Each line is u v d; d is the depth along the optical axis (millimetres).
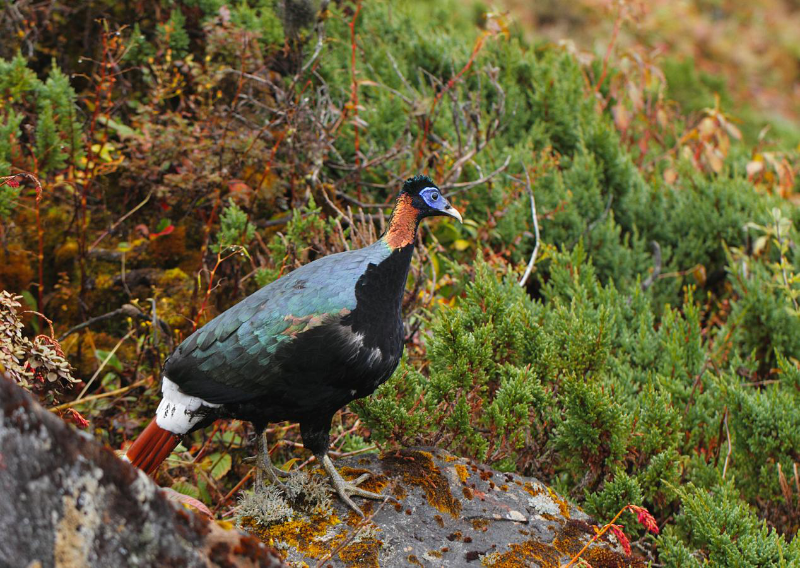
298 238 7496
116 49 9102
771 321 8883
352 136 9914
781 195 11844
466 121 10336
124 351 7438
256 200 8477
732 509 5895
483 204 9836
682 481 6832
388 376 5211
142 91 9438
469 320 6793
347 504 5066
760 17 26734
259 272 7219
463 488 5309
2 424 2326
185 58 9070
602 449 6262
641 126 13250
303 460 6570
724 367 8461
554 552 4910
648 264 10094
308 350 4723
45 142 7508
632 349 8039
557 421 6453
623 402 6789
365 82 9492
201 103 9094
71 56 9469
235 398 4812
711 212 10656
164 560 2678
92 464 2537
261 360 4723
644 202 10836
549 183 10336
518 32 14570
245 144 8289
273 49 9930
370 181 9836
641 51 14258
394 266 5113
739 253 9758
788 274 9672
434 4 16125
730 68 23828
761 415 6863
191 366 4801
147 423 6809
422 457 5527
